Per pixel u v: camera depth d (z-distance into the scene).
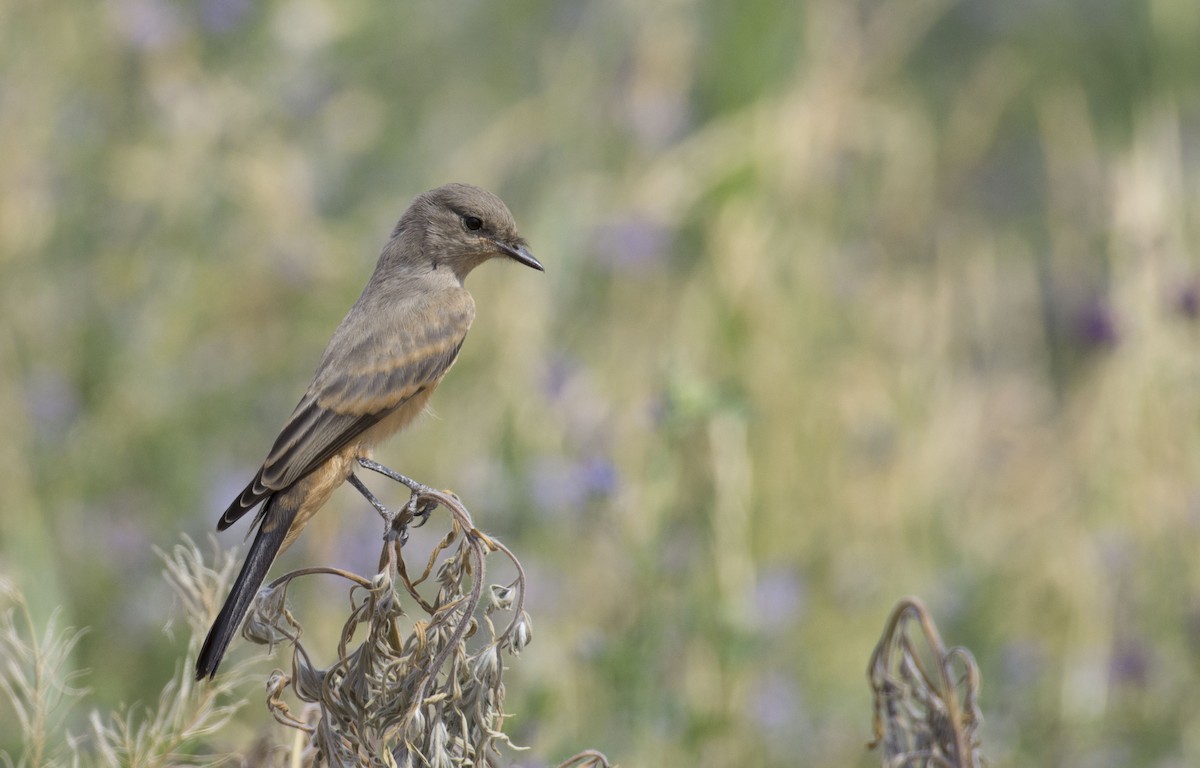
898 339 15.31
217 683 7.97
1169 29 17.89
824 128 16.14
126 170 13.93
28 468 12.09
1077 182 17.78
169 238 13.92
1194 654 11.79
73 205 13.79
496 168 16.19
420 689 6.30
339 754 6.44
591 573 11.09
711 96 16.52
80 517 12.03
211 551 12.01
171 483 12.57
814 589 13.00
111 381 12.95
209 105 14.31
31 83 13.75
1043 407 16.14
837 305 15.33
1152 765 11.26
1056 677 12.09
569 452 12.23
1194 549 12.89
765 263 14.89
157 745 7.17
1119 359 14.34
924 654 12.09
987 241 17.47
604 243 14.87
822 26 16.75
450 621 6.42
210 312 13.73
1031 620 12.91
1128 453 13.81
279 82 14.84
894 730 7.17
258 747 7.29
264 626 6.57
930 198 17.38
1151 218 15.02
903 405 14.45
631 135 16.30
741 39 16.48
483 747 6.38
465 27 17.41
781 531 13.23
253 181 14.05
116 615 11.30
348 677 6.45
